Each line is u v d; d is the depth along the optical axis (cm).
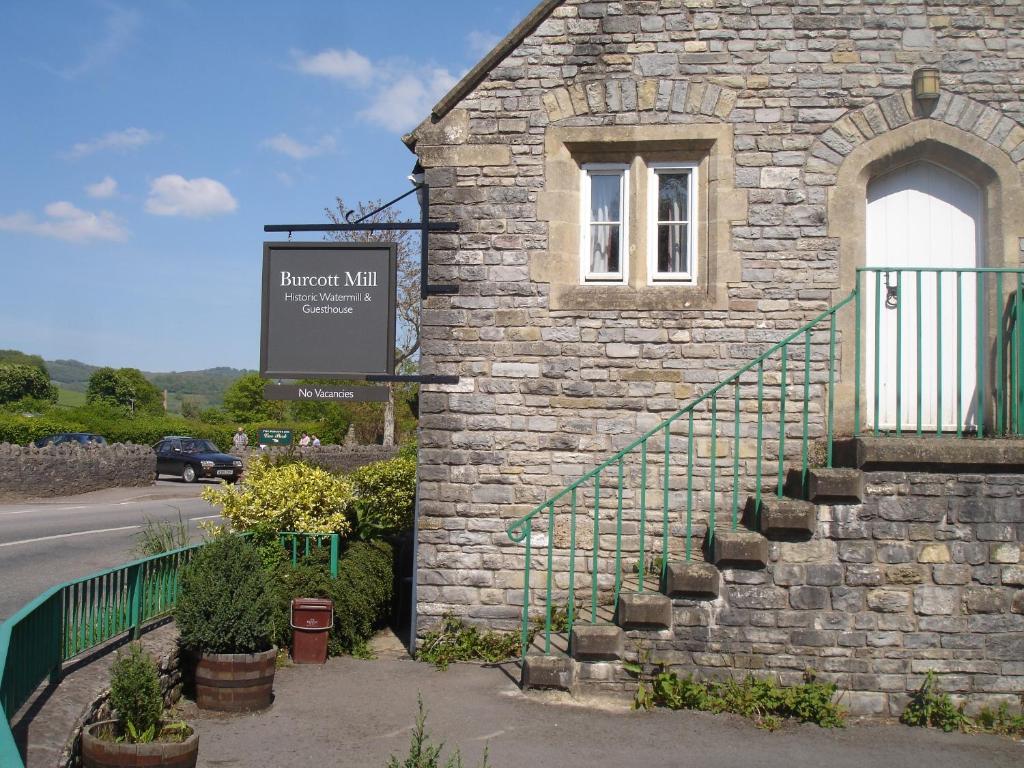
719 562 723
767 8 861
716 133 858
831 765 614
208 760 600
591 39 873
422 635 857
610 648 723
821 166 851
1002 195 836
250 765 593
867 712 711
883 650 715
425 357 873
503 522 860
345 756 609
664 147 876
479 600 859
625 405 857
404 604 1038
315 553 917
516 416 864
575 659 731
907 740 666
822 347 846
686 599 726
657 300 857
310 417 5928
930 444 707
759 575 723
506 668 806
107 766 510
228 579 712
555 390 862
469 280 873
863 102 849
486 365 868
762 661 721
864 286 855
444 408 870
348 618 863
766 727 679
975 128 839
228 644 700
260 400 6088
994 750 648
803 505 712
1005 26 845
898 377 748
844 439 788
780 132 855
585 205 897
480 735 653
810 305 847
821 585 719
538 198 872
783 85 856
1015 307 793
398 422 3894
